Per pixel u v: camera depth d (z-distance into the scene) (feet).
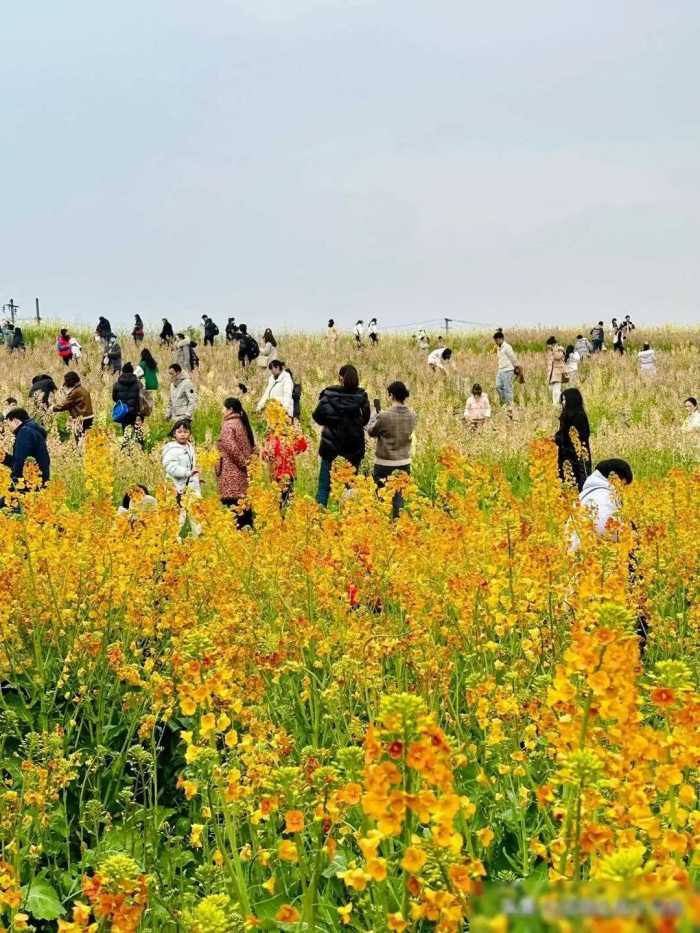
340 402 71.51
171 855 24.27
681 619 35.06
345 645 31.37
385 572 36.19
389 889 19.22
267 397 95.86
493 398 142.72
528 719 25.40
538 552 30.40
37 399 114.11
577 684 23.57
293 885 22.95
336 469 49.65
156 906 21.90
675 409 122.62
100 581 34.83
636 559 39.01
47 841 26.32
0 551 35.47
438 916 14.53
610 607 16.58
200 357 167.43
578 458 58.03
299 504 42.04
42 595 34.88
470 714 26.99
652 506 48.83
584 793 16.62
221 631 28.99
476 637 30.27
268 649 30.27
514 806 24.13
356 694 28.12
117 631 36.24
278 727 29.22
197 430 116.47
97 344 182.80
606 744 20.30
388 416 70.13
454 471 51.93
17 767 28.94
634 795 16.38
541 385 147.64
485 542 36.55
